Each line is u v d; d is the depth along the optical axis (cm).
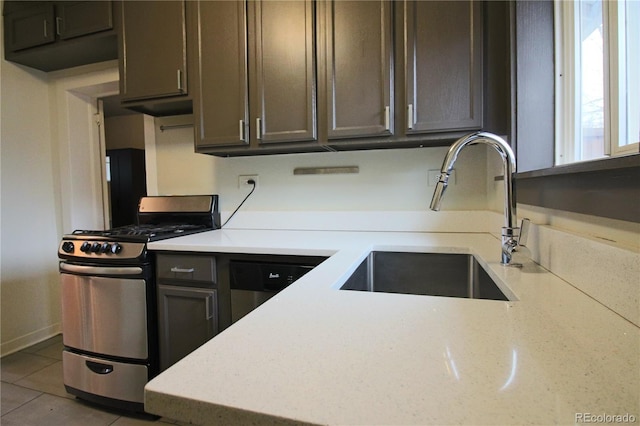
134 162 463
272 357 49
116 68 243
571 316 62
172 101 198
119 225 462
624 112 91
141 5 198
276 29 177
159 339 172
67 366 180
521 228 101
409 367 46
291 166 219
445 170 97
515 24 132
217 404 39
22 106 248
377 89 163
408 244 149
